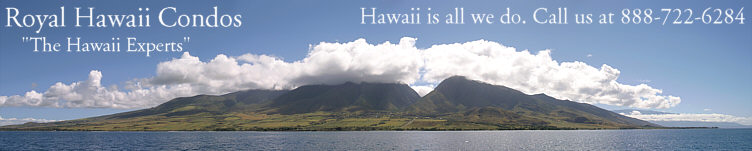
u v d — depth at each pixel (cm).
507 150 18638
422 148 19712
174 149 19500
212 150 18688
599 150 18912
